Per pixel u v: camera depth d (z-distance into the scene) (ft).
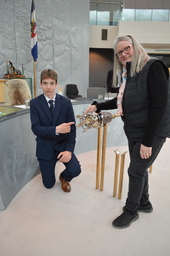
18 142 6.21
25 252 4.00
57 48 19.43
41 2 17.71
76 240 4.33
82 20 20.71
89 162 8.49
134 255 3.95
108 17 25.07
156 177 7.25
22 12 17.22
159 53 27.50
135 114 4.21
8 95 7.59
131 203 4.79
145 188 5.14
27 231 4.58
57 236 4.44
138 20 24.70
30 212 5.25
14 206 5.49
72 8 19.62
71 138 5.92
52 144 5.85
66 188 6.19
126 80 4.25
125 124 4.70
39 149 5.96
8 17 16.76
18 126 6.22
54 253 3.99
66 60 20.26
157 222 4.93
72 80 21.31
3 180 5.40
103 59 29.01
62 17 19.13
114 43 4.26
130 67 4.03
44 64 19.02
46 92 5.47
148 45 25.98
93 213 5.26
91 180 7.00
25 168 6.64
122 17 24.84
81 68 21.75
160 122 4.01
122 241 4.31
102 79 29.63
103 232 4.58
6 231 4.57
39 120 5.64
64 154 5.63
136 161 4.45
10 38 17.15
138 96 4.03
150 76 3.79
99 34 25.29
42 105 5.56
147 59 3.97
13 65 17.67
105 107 5.71
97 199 5.88
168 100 4.01
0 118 5.20
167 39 24.76
